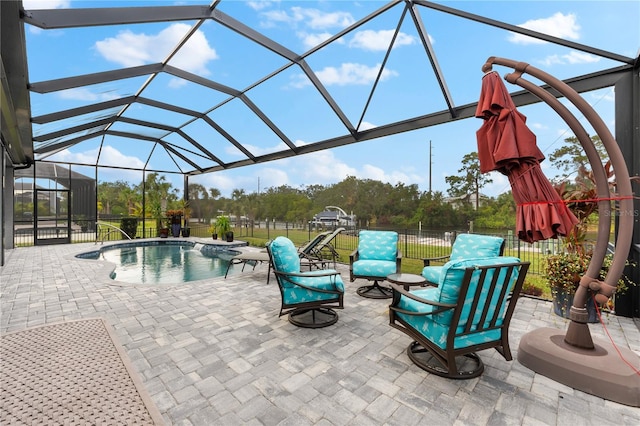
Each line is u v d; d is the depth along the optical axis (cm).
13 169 1065
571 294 371
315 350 293
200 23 453
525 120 264
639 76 363
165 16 410
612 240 375
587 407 210
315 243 706
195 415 201
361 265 488
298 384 236
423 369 257
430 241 1047
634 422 195
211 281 583
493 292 235
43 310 408
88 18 362
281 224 2108
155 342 310
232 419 197
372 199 2334
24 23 323
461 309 225
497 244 417
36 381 235
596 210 363
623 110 372
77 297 469
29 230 1141
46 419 192
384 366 263
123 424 188
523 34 382
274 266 359
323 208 2633
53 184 1193
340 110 634
